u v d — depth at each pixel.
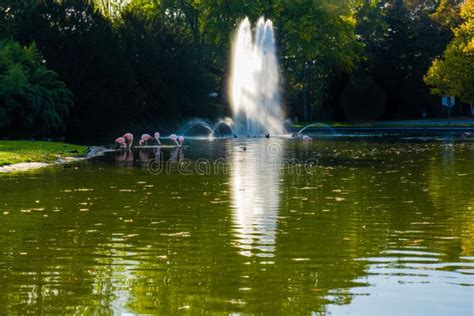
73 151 37.72
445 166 29.88
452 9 100.44
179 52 68.19
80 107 57.94
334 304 9.83
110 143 51.53
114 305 9.79
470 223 15.67
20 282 10.95
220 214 16.98
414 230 14.90
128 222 15.91
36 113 47.78
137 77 64.44
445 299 10.05
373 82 88.25
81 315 9.40
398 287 10.65
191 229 15.08
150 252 12.91
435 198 19.66
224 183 23.53
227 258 12.42
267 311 9.54
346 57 84.19
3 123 46.31
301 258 12.41
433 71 75.69
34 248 13.27
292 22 79.38
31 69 51.44
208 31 80.00
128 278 11.16
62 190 21.50
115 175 26.09
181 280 11.03
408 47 89.25
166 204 18.58
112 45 60.12
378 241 13.79
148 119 65.12
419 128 72.19
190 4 81.06
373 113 88.25
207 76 70.06
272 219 16.27
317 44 81.12
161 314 9.43
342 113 89.81
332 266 11.85
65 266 11.91
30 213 17.16
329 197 19.94
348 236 14.30
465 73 72.81
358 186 22.59
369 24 101.81
